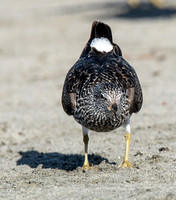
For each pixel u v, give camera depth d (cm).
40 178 1027
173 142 1283
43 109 1878
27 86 2259
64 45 3403
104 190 895
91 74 991
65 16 4938
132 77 1030
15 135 1562
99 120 958
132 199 831
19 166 1177
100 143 1351
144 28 3988
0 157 1295
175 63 2627
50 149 1349
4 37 3831
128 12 5003
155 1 5216
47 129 1616
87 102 967
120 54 1144
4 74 2547
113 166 1080
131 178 970
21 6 5853
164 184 917
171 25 4072
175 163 1064
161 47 3148
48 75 2489
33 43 3531
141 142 1316
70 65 2727
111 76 984
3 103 1975
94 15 4912
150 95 1975
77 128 1614
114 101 920
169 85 2130
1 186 976
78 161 1192
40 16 5003
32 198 878
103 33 1120
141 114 1697
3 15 5162
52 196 881
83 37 3719
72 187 931
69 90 1028
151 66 2584
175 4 5447
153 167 1042
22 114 1806
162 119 1622
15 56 3045
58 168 1139
